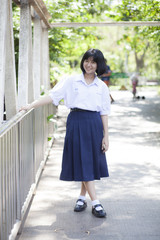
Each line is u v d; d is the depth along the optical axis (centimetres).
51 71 1166
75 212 410
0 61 331
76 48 1446
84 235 355
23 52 459
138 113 1261
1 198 276
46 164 608
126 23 779
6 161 293
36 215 402
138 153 683
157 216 399
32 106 375
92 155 390
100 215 393
